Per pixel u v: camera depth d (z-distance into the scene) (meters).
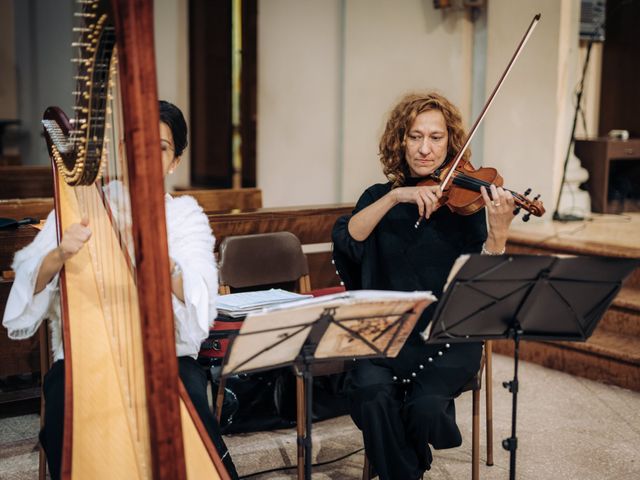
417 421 2.51
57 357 2.33
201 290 2.22
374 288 2.70
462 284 2.05
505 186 5.65
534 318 2.22
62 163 2.10
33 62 8.38
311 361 2.08
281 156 6.12
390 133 2.74
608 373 4.11
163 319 1.70
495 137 5.61
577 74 6.96
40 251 2.26
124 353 2.08
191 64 6.50
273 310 1.86
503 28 5.55
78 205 2.37
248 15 5.91
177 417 1.73
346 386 2.68
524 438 3.38
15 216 3.77
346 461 3.11
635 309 4.30
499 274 2.06
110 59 1.73
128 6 1.57
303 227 3.95
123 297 2.11
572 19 5.85
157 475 1.73
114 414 1.98
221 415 3.23
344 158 5.93
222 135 6.22
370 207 2.59
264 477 2.95
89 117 1.78
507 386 2.30
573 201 6.05
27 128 8.82
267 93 6.05
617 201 6.46
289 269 3.28
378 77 5.81
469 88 5.84
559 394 3.95
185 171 6.74
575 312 2.21
